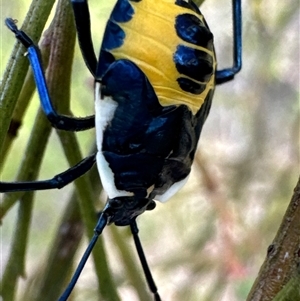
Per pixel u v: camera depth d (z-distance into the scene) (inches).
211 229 4.8
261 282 2.5
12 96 2.6
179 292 4.9
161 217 5.4
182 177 2.8
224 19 5.0
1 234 5.3
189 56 2.7
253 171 4.9
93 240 2.8
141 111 2.6
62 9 2.8
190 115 2.7
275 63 4.9
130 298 4.4
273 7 4.7
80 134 4.7
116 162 2.6
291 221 2.5
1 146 2.6
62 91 2.8
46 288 3.0
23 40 2.6
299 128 5.0
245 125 5.2
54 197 5.6
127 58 2.6
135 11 2.6
